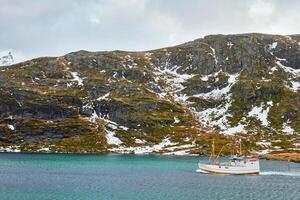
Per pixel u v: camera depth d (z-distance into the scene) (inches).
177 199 3971.5
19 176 5757.9
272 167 7731.3
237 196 4183.1
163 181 5324.8
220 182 5310.0
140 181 5295.3
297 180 5615.2
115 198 3971.5
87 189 4515.3
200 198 4042.8
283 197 4146.2
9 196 3993.6
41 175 5925.2
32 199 3853.3
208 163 6953.7
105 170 6845.5
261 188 4758.9
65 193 4222.4
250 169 6471.5
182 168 7347.4
